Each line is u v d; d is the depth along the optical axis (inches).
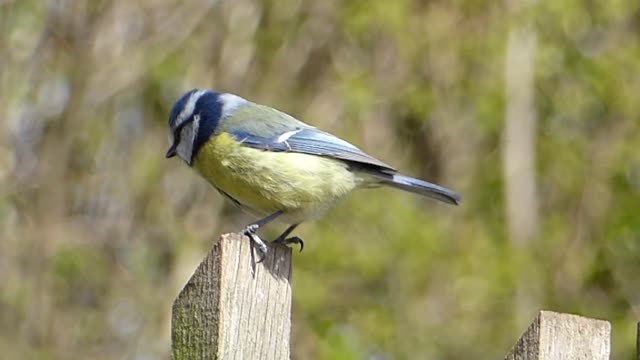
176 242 508.7
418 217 526.3
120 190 515.5
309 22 550.9
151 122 525.7
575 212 561.3
